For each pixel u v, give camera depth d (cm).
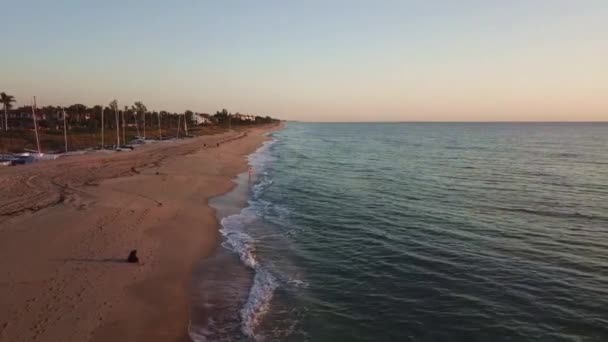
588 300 1466
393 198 3253
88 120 9756
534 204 3019
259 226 2419
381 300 1476
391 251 1994
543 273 1711
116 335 1146
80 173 3744
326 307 1422
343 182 4053
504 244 2088
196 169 4547
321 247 2058
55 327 1149
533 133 16612
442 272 1730
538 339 1225
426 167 5306
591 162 5881
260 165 5450
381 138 13262
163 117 13625
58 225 2047
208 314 1348
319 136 14812
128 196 2836
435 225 2447
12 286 1373
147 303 1354
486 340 1223
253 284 1595
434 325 1307
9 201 2492
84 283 1440
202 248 1961
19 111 10350
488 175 4541
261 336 1229
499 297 1495
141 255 1759
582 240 2147
